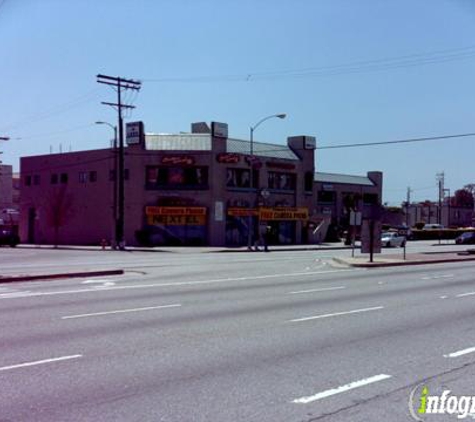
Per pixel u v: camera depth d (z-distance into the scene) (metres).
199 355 7.99
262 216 58.50
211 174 54.47
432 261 30.17
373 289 16.86
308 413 5.60
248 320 10.98
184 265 27.45
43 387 6.38
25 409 5.64
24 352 8.11
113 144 57.84
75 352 8.12
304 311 12.25
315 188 73.62
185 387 6.42
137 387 6.41
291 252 44.38
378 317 11.54
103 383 6.55
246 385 6.53
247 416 5.48
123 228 51.66
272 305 13.13
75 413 5.53
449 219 131.38
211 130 54.81
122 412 5.56
